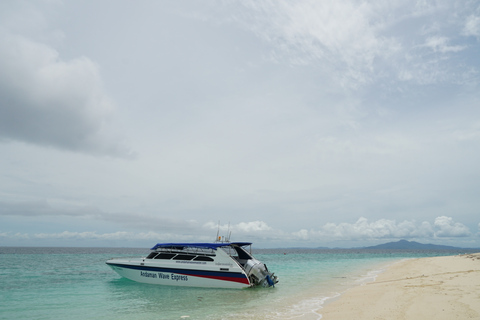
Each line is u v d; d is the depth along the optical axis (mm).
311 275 29016
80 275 30344
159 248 21469
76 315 13344
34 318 12953
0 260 56719
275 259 72312
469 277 17938
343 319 10133
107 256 77562
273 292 17812
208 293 17688
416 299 12227
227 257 19016
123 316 12812
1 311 14352
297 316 11281
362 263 51250
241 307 13570
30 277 28547
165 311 13352
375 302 12656
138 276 21312
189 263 19828
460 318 8969
